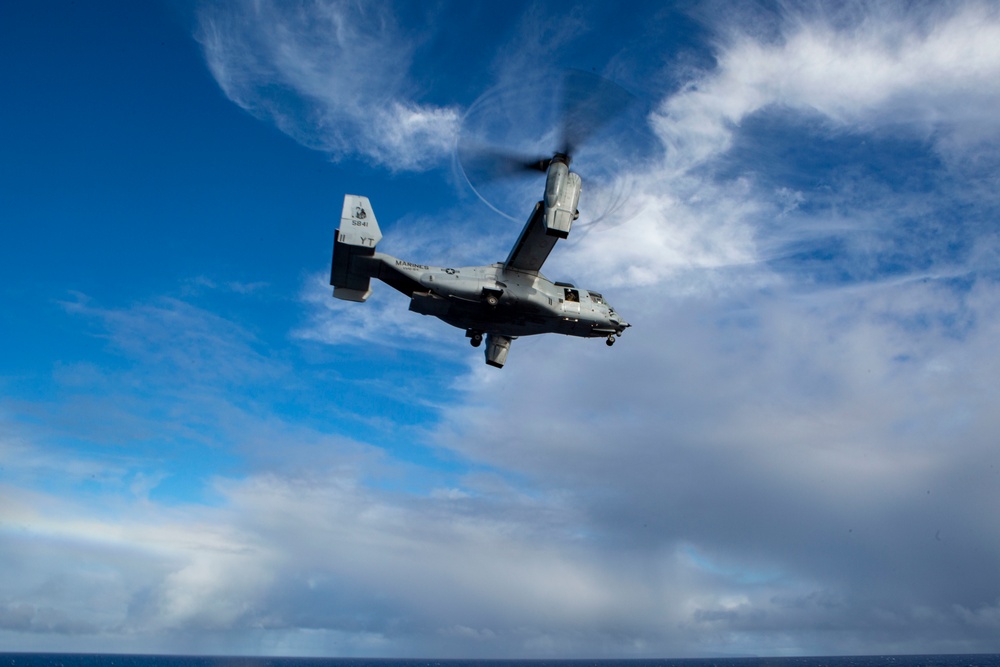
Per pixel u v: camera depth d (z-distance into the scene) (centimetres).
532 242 2433
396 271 2447
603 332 2711
